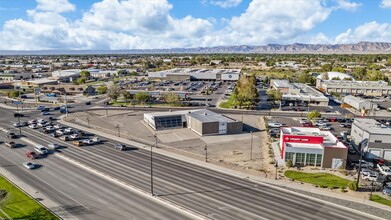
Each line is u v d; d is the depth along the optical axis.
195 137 87.75
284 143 69.62
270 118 112.19
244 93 134.25
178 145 80.12
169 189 53.91
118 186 54.62
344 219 45.06
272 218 45.09
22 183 54.97
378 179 58.72
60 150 74.38
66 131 90.25
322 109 129.12
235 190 54.06
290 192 53.72
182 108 129.75
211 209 47.34
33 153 68.75
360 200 51.03
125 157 70.12
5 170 61.00
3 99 149.38
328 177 60.47
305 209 47.84
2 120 106.19
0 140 81.94
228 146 79.56
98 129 95.25
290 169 64.69
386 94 164.12
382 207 48.78
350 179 59.72
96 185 54.88
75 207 46.88
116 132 92.06
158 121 95.69
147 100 138.38
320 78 194.25
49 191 52.03
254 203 49.50
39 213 44.78
